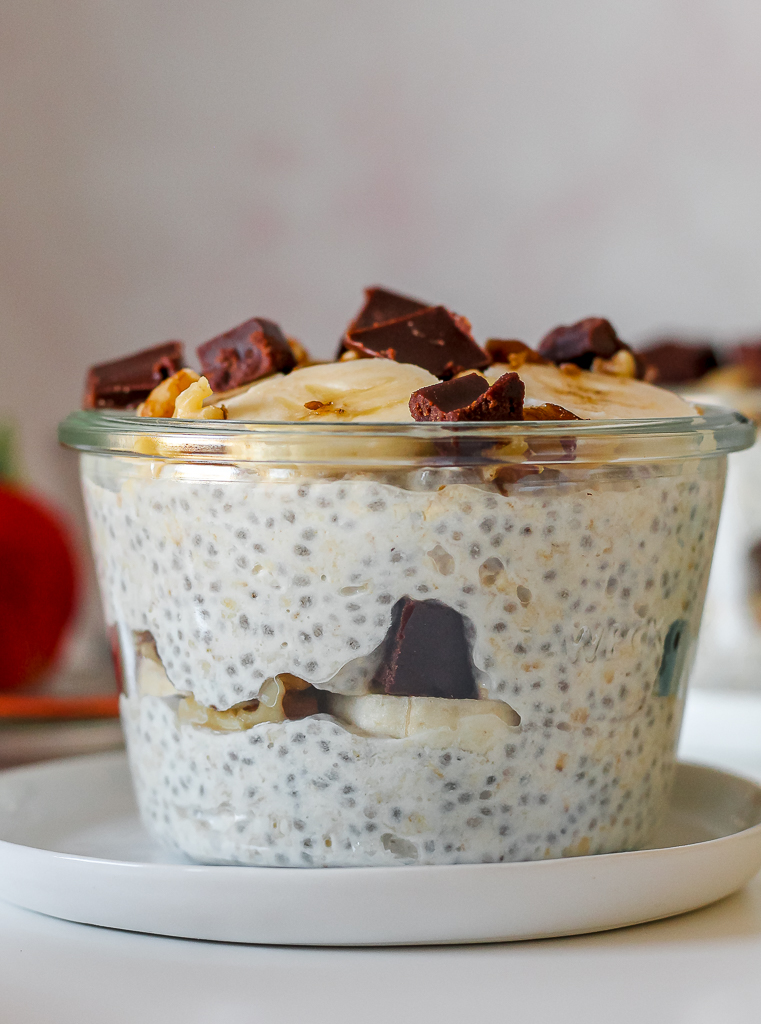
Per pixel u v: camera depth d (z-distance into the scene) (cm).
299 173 85
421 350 37
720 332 83
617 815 36
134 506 35
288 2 83
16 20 84
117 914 34
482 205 84
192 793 36
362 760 34
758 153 82
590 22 83
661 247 84
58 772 42
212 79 84
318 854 35
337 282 85
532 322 85
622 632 35
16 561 58
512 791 35
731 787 40
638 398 37
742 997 32
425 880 33
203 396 36
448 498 33
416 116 84
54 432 86
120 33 84
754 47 82
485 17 83
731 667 53
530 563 34
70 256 86
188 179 85
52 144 85
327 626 34
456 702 34
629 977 33
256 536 34
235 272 85
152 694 36
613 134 83
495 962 33
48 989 32
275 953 34
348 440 33
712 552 37
